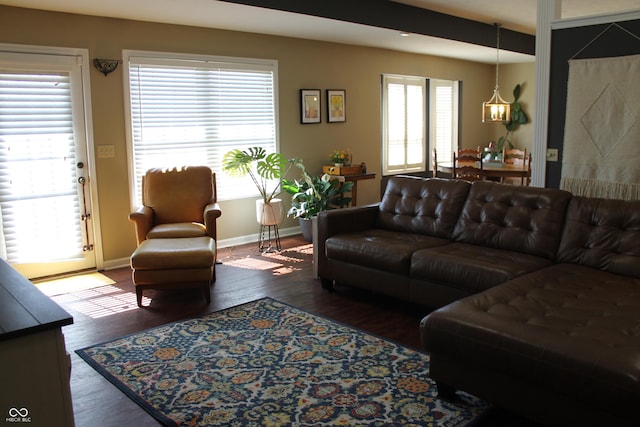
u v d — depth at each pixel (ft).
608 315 7.91
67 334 11.26
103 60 15.69
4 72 14.19
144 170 17.11
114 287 14.53
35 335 5.00
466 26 21.57
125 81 16.25
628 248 10.17
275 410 8.18
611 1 18.57
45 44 14.70
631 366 6.22
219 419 7.95
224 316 12.16
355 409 8.16
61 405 5.26
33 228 15.07
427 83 27.27
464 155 21.56
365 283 12.85
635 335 7.13
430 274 11.34
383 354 10.06
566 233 11.13
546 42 13.07
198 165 17.49
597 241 10.61
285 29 18.44
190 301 13.24
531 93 29.89
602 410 6.45
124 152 16.48
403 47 23.47
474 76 29.71
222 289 14.20
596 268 10.50
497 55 26.27
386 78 24.93
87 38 15.42
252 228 20.04
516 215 11.96
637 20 11.53
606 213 10.70
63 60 15.02
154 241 13.56
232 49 18.61
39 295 5.67
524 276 9.86
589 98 12.42
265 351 10.28
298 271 15.88
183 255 12.62
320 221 13.84
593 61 12.27
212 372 9.45
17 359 4.96
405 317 12.05
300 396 8.58
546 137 13.43
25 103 14.57
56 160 15.25
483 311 8.09
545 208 11.59
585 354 6.57
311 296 13.56
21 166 14.69
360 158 23.88
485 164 21.76
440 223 13.26
